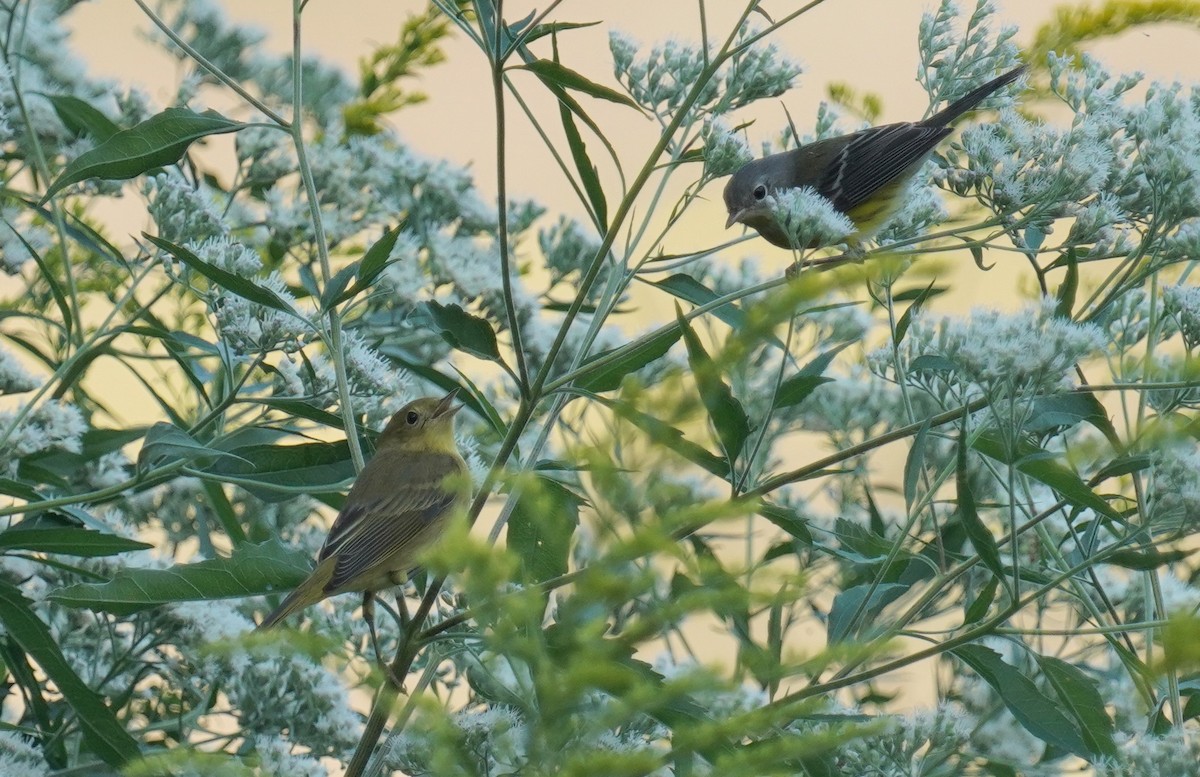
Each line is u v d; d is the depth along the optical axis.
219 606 8.73
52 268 10.66
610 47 9.43
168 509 10.37
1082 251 9.02
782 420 11.29
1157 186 8.12
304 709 8.34
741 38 9.31
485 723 5.87
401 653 6.79
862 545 8.39
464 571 3.35
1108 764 6.72
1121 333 9.25
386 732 8.27
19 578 8.82
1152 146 8.18
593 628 3.36
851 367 10.77
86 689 7.30
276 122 8.43
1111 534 9.16
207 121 8.41
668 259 8.44
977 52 9.80
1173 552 6.56
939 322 7.80
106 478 10.05
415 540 8.66
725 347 3.22
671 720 5.76
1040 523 8.27
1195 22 8.84
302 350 9.08
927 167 9.69
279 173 10.93
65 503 8.09
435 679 8.70
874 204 10.24
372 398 9.48
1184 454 6.63
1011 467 6.82
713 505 3.31
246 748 8.51
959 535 9.48
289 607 7.86
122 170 8.32
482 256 11.69
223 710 8.93
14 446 8.73
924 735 7.63
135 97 11.08
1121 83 9.00
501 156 6.98
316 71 11.86
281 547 7.56
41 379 9.17
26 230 10.49
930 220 9.36
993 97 9.91
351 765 6.58
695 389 3.23
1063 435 9.27
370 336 10.93
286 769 7.89
